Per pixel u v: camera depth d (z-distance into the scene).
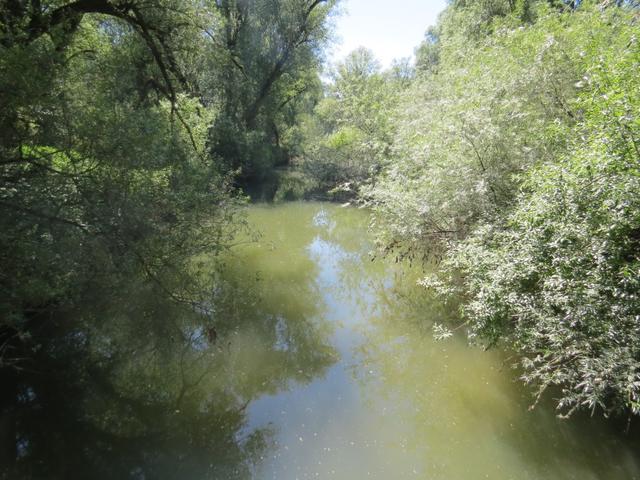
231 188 13.08
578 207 3.87
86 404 5.56
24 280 5.38
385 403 5.68
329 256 12.52
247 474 4.46
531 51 6.72
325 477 4.41
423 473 4.39
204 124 14.47
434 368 6.23
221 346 7.11
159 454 4.77
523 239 4.35
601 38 6.20
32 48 5.47
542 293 4.03
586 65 5.55
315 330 8.00
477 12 15.72
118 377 6.20
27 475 4.31
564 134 5.04
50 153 5.75
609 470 4.09
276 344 7.42
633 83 3.96
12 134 5.51
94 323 7.00
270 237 14.10
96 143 6.06
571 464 4.23
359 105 20.05
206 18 11.71
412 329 7.48
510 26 10.25
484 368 5.88
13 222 5.38
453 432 4.93
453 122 6.97
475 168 6.58
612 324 3.51
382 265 10.79
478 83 7.18
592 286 3.61
